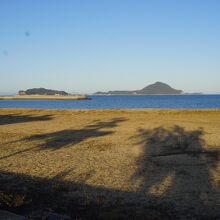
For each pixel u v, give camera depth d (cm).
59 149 1941
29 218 816
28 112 4447
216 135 2408
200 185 1191
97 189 1140
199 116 3694
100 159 1648
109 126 3019
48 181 1236
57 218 828
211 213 926
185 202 1013
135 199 1037
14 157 1705
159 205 983
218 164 1512
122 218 862
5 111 4581
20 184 1176
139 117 3703
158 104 10219
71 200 1012
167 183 1218
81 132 2669
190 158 1642
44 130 2823
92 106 9181
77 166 1495
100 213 894
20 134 2594
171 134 2483
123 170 1418
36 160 1627
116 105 9681
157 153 1786
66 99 17088
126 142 2164
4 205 906
